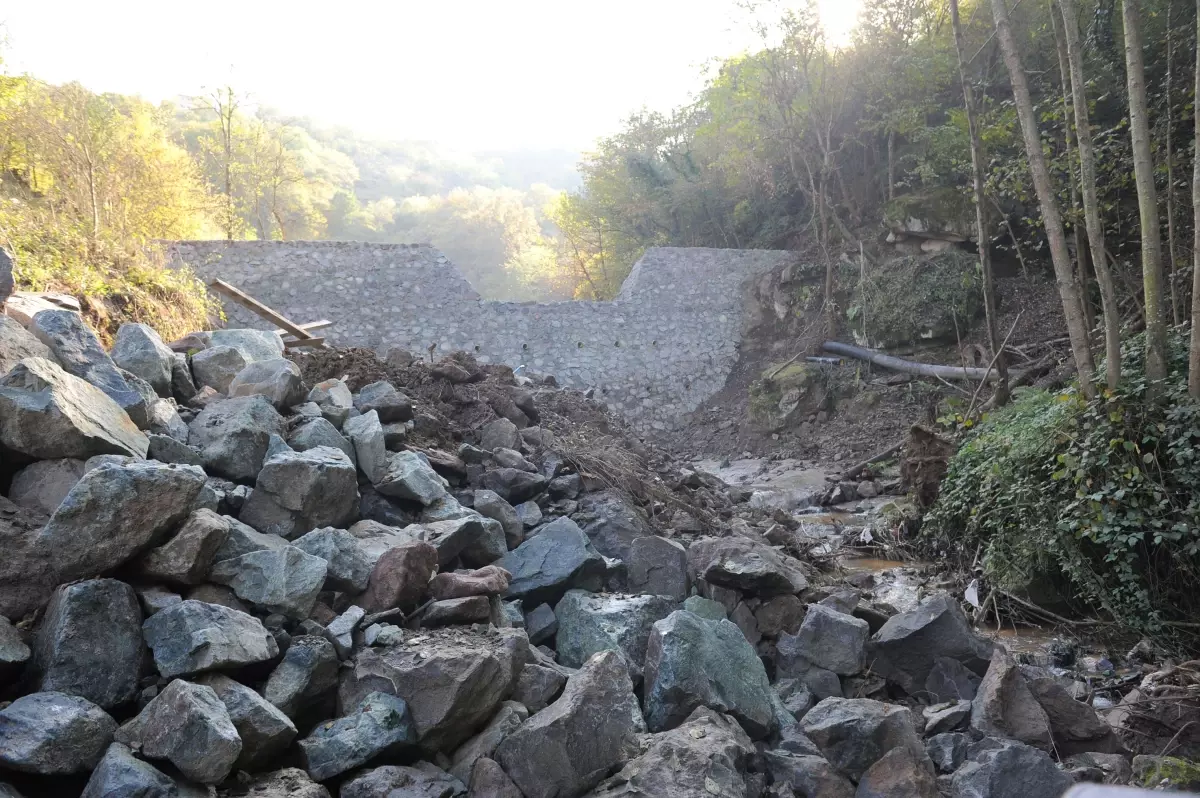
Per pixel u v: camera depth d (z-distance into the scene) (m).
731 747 3.86
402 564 4.36
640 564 5.98
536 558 5.43
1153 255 7.66
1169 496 7.05
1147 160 7.70
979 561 8.73
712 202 28.86
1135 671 6.26
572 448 8.04
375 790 3.34
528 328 21.80
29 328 5.36
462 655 3.82
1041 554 7.71
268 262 19.98
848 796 4.02
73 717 3.05
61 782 3.04
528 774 3.55
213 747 3.06
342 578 4.34
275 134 34.41
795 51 22.61
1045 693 4.79
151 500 3.84
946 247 20.84
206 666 3.42
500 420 7.68
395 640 4.03
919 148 22.80
